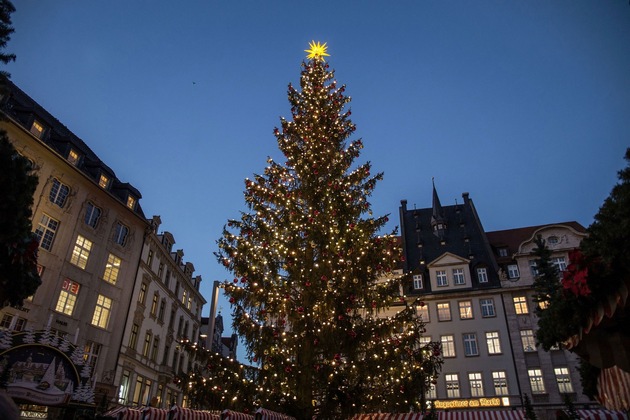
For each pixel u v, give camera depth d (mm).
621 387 7582
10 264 6449
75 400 11500
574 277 5410
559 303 6199
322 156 19266
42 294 24594
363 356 15453
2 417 2361
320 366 13766
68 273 26500
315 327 14578
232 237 16828
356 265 16047
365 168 19219
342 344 14922
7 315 22609
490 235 47969
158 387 35750
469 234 46500
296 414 13758
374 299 15961
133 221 32938
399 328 15367
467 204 50344
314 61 24031
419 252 46188
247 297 15711
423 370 14297
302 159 18891
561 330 6383
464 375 36812
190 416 10289
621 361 5723
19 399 10547
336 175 18766
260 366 14812
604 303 5371
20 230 6410
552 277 27016
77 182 28234
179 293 41781
